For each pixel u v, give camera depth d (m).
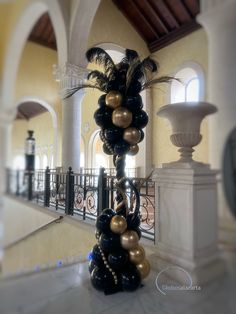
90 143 4.19
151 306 1.40
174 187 1.57
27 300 0.96
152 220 2.74
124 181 1.95
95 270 1.74
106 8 4.07
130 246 1.78
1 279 0.84
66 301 1.40
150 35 3.26
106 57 1.88
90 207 3.20
